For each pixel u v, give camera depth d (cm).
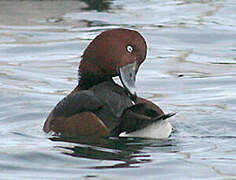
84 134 899
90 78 983
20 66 1387
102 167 805
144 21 1681
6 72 1345
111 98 908
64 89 1259
